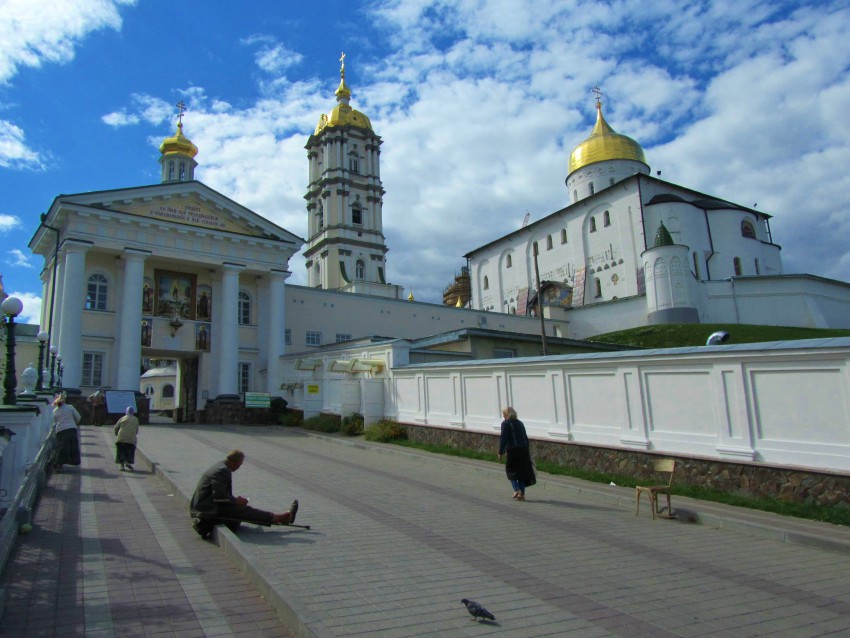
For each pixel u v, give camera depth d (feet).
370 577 21.68
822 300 178.40
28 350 117.50
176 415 125.59
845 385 31.09
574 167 236.02
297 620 17.31
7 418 30.01
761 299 174.70
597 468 45.83
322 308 139.54
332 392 89.66
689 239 187.73
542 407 52.03
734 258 192.34
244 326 122.83
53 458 47.73
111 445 67.36
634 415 43.39
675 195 200.34
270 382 117.80
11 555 24.94
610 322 188.24
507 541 27.68
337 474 48.65
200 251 114.01
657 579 22.27
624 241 195.83
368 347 81.66
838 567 24.17
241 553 23.73
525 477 38.78
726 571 23.47
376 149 248.73
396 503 36.70
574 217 215.92
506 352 97.40
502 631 16.89
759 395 35.32
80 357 99.19
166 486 42.55
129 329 103.35
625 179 194.39
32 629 17.57
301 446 70.49
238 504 28.40
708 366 38.34
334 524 30.50
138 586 21.44
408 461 57.88
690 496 37.37
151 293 113.29
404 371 73.05
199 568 23.59
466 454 57.82
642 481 41.63
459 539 27.84
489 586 20.98
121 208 106.42
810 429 32.55
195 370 121.08
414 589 20.44
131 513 33.71
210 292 120.37
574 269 214.07
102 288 107.65
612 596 20.25
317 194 247.09
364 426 76.33
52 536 28.35
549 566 23.72
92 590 20.98
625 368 44.32
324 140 244.42
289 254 125.29
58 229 106.01
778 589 21.31
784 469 33.42
